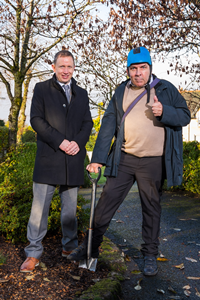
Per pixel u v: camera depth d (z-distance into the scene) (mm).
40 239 2477
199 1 6539
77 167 2570
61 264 2566
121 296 2221
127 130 2463
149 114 2441
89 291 2084
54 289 2129
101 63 9109
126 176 2539
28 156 5758
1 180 4160
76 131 2615
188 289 2365
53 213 3293
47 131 2451
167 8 6730
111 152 2547
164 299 2211
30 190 3572
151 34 7598
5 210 3297
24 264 2375
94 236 2520
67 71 2506
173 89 2508
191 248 3291
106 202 2494
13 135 6336
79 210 3340
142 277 2557
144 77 2430
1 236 3244
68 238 2688
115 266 2662
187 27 7102
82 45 6949
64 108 2562
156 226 2582
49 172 2488
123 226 4188
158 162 2510
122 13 7070
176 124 2369
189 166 6797
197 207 5285
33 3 6289
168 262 2910
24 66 6520
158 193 2564
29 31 6051
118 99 2557
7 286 2121
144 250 2648
